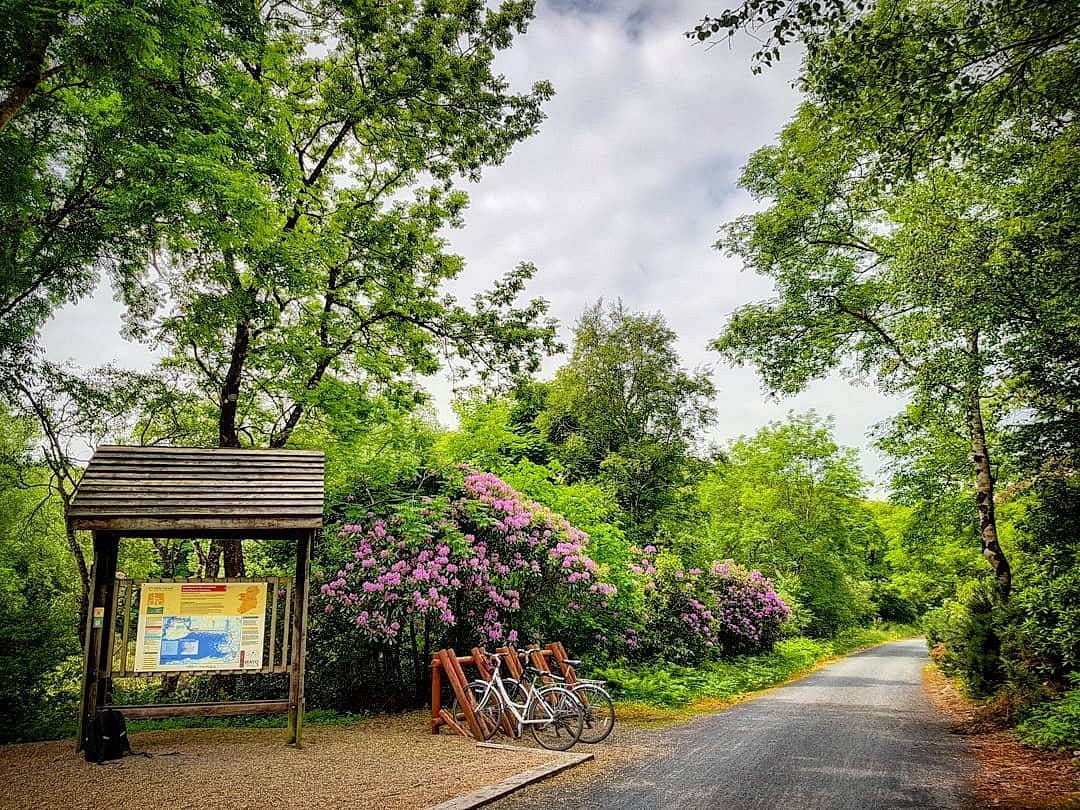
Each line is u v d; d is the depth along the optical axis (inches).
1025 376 392.2
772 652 874.1
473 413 628.7
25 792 240.4
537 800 230.4
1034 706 358.9
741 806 220.4
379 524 428.1
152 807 222.1
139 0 309.6
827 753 305.4
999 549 557.6
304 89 589.6
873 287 594.2
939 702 497.0
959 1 280.5
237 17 396.5
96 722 293.9
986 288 385.4
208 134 389.7
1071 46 292.7
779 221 615.5
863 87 297.7
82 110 410.3
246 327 537.6
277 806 222.5
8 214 387.5
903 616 1908.2
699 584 752.3
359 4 542.0
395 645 441.4
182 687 525.0
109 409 549.3
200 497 331.9
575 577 484.7
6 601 501.0
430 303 606.9
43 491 653.9
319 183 592.7
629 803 225.1
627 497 1089.4
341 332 591.2
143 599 324.2
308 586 336.5
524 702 359.6
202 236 431.8
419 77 561.0
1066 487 398.6
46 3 295.1
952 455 630.5
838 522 1359.5
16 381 497.7
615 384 1168.2
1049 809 216.1
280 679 459.5
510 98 601.9
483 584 444.1
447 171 618.5
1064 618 365.7
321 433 616.1
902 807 218.8
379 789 241.6
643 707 463.2
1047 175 362.3
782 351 637.9
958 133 327.6
